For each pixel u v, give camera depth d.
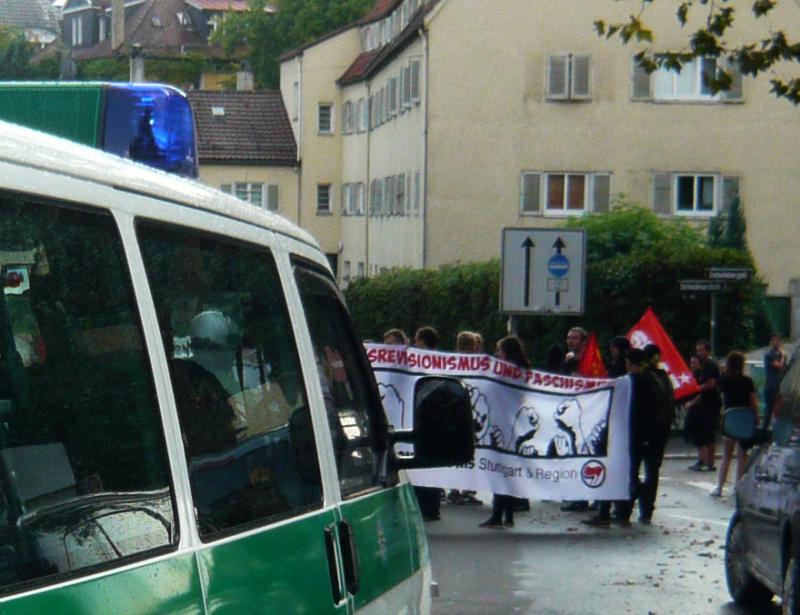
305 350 4.10
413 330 38.31
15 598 2.41
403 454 5.39
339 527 4.08
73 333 2.71
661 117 42.72
